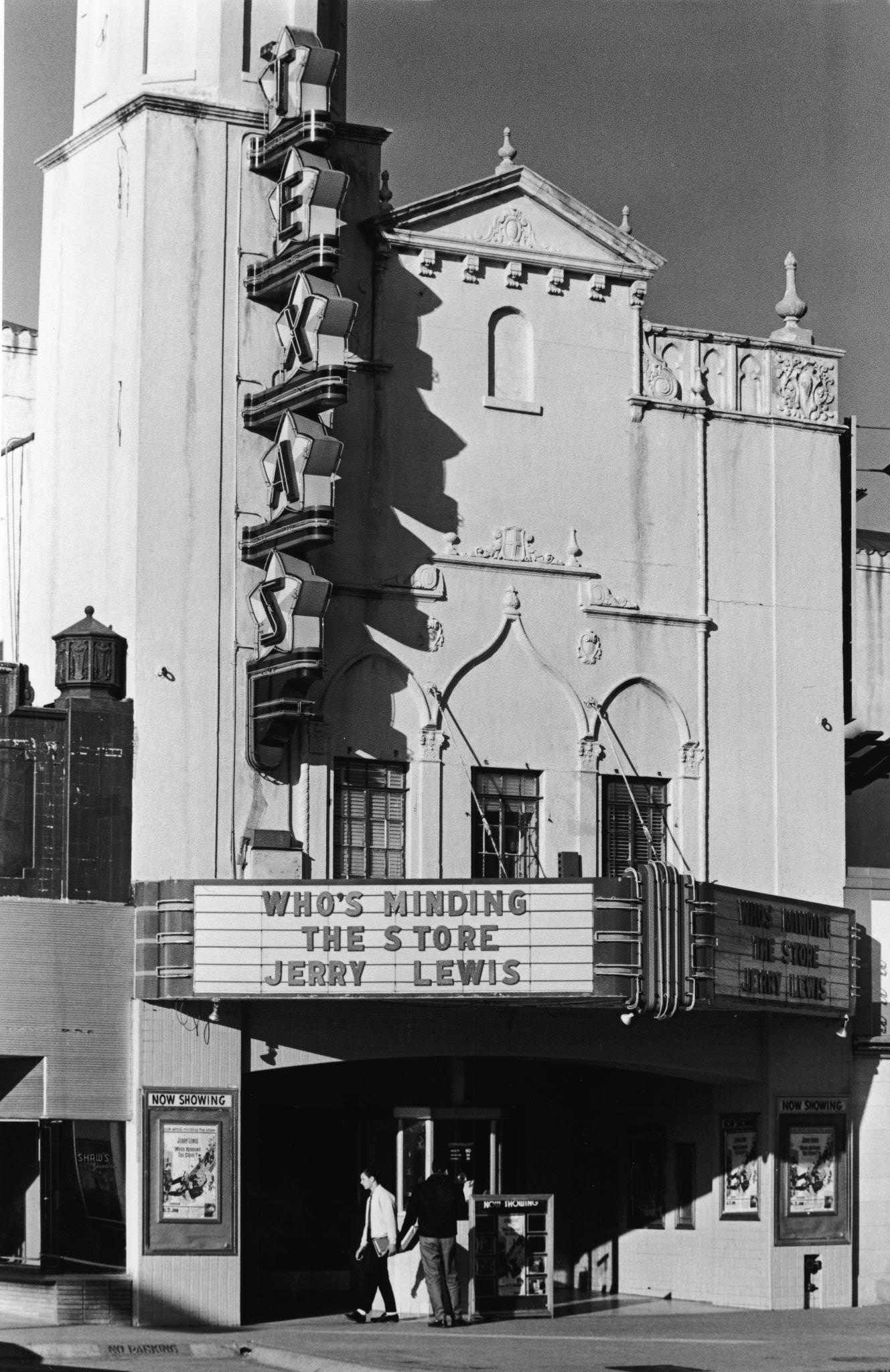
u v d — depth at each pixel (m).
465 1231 28.66
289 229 29.30
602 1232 34.88
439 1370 22.42
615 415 32.78
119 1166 28.11
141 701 28.75
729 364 33.84
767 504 33.84
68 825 28.22
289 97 29.69
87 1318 27.41
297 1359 24.17
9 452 34.31
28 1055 27.72
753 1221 32.22
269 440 29.77
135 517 29.09
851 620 35.06
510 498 31.86
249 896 27.64
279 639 28.70
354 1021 29.33
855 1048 33.41
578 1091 35.47
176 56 30.41
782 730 33.47
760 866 33.09
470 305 31.88
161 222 29.55
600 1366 22.92
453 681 31.06
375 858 30.33
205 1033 28.41
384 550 30.78
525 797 31.53
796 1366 23.31
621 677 32.34
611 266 32.94
